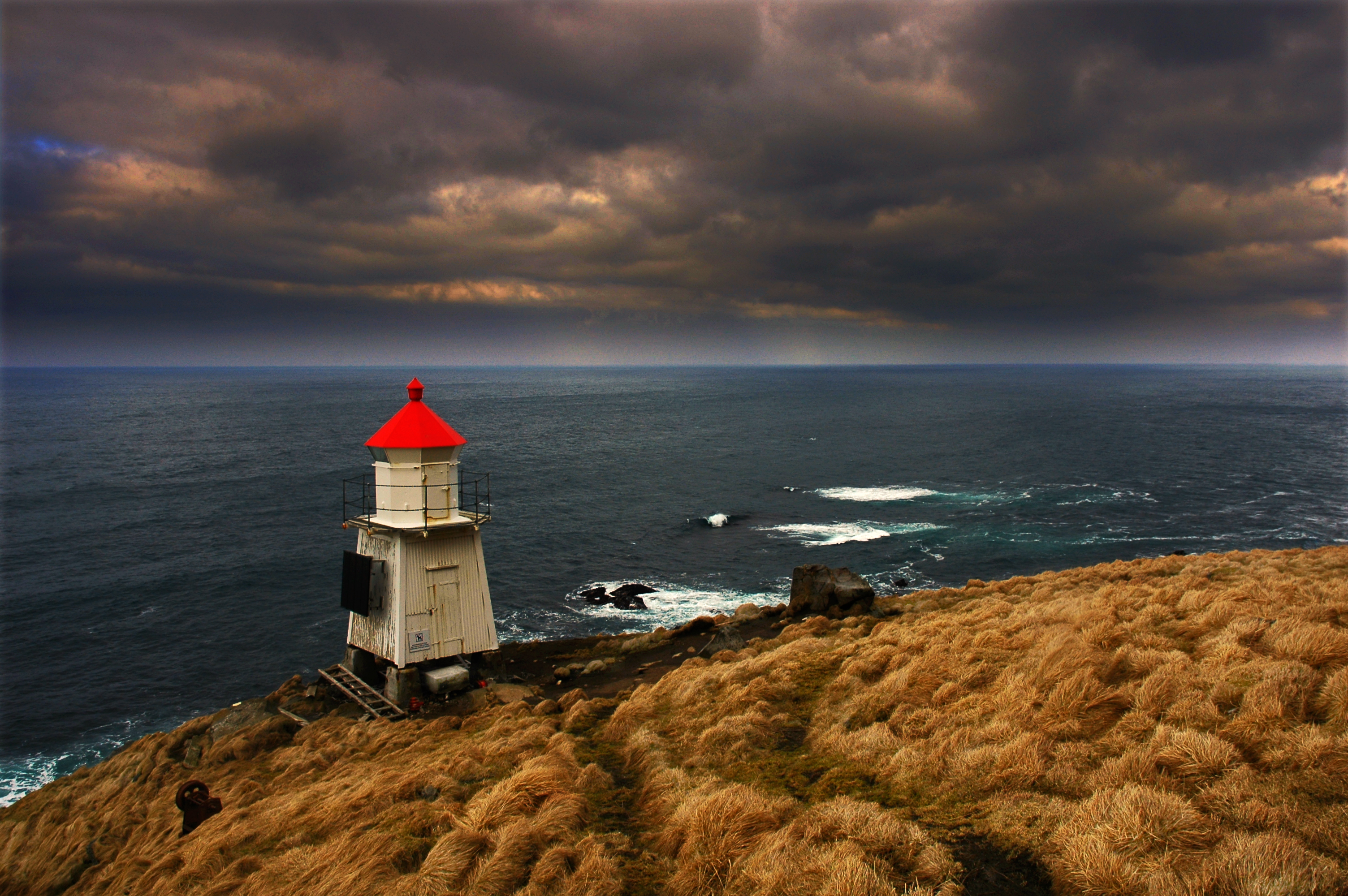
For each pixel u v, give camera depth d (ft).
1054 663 41.04
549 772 39.78
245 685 128.47
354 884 31.89
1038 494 272.72
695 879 28.60
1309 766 27.27
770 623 91.09
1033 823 28.43
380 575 81.92
